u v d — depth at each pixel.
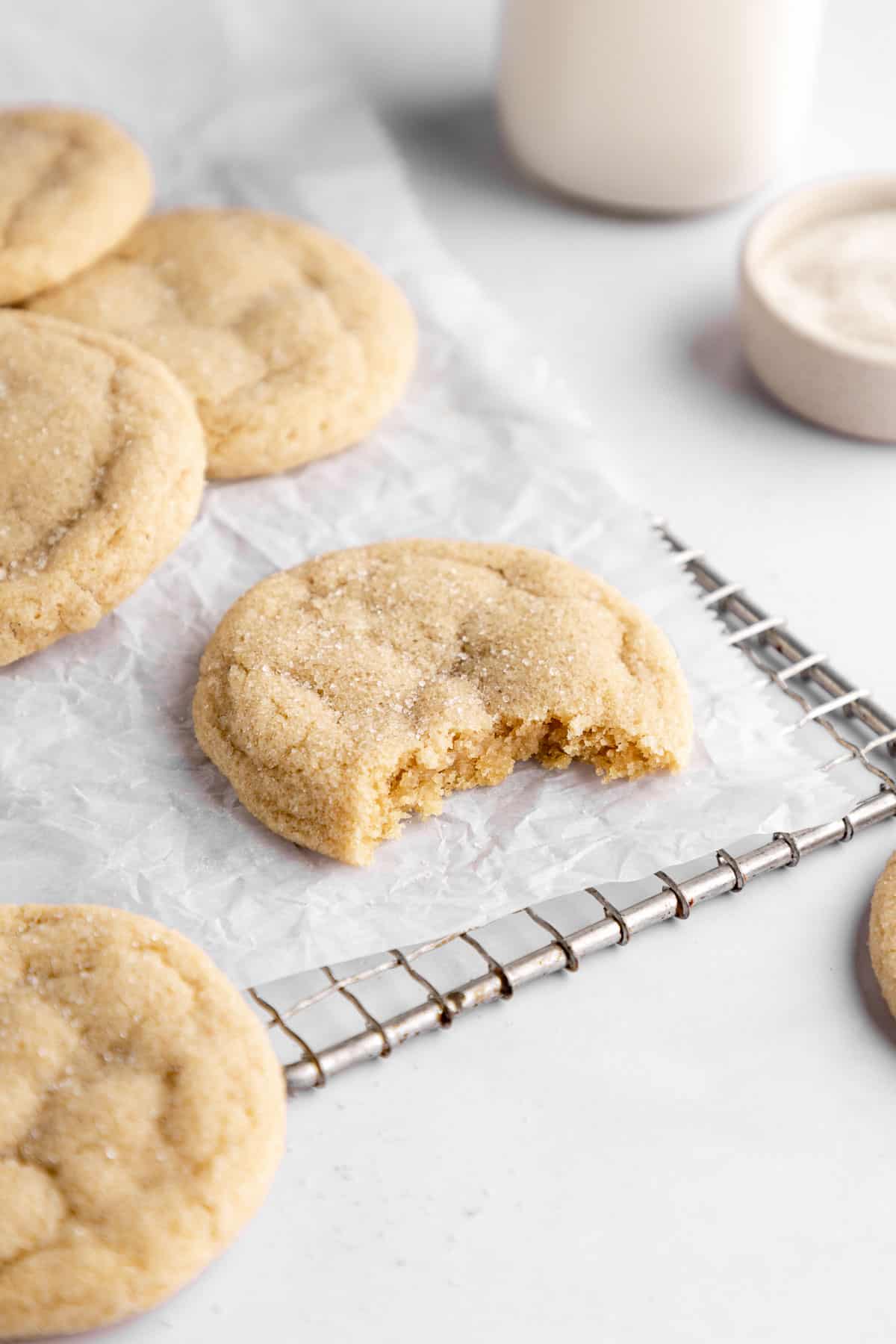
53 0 0.52
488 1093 0.34
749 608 0.40
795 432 0.45
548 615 0.39
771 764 0.38
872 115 0.54
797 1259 0.32
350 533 0.42
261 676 0.38
